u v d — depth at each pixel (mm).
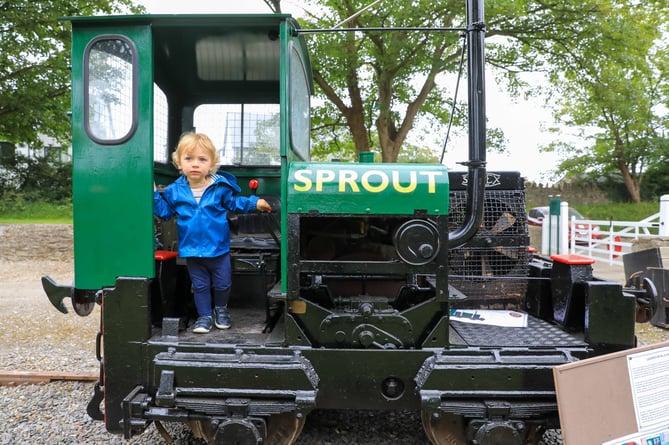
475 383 2264
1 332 5371
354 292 2727
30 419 3230
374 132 15164
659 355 2219
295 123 2770
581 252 10852
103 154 2510
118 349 2434
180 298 3049
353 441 2926
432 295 2615
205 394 2279
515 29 11031
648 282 3000
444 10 9211
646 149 21266
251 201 2723
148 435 3006
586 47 11055
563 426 2035
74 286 2646
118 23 2508
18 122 14883
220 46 3242
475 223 2529
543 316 3100
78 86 2527
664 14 11539
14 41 12641
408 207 2322
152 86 2531
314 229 2623
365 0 9547
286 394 2266
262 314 3041
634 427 2115
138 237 2510
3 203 17391
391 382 2354
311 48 10000
